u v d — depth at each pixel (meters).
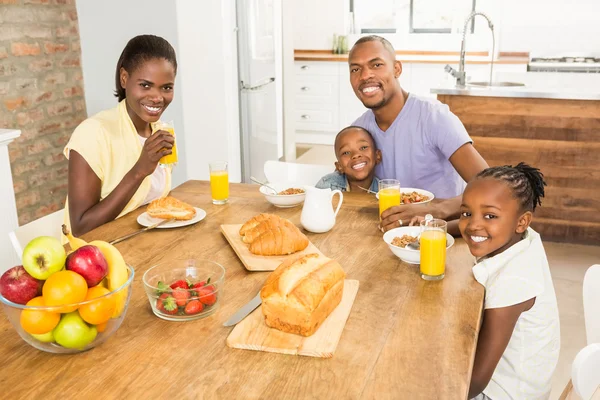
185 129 3.72
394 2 6.57
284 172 2.54
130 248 1.64
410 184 2.24
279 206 1.99
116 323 1.14
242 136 4.35
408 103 2.16
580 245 3.74
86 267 1.09
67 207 2.00
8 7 3.18
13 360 1.11
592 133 3.56
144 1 3.54
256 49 4.36
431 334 1.19
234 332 1.17
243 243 1.63
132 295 1.37
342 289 1.29
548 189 3.74
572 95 3.50
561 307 2.94
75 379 1.05
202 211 1.92
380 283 1.42
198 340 1.17
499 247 1.45
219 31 3.90
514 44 6.11
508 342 1.40
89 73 3.74
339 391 1.01
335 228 1.80
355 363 1.09
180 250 1.63
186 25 3.61
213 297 1.27
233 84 4.16
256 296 1.33
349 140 2.16
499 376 1.44
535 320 1.40
